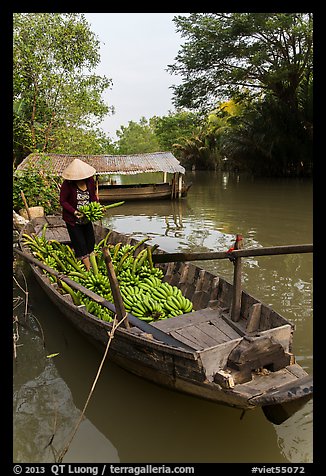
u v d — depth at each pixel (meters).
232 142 26.39
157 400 4.36
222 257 4.61
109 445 3.90
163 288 5.57
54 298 5.73
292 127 24.12
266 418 3.91
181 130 40.41
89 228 6.89
